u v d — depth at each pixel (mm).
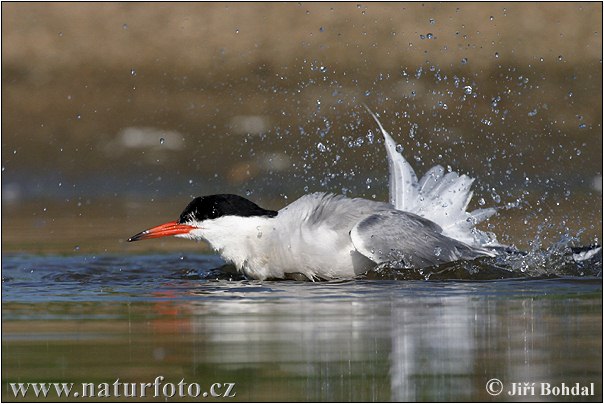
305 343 7344
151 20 20969
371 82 18906
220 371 6715
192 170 17828
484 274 10141
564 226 13586
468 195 11047
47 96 19797
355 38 19812
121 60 20375
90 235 13680
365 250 9625
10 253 12195
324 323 7957
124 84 19906
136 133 18828
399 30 19844
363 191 16406
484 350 7125
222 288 9773
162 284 10141
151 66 20188
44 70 20297
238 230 10094
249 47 20125
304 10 20344
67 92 19844
